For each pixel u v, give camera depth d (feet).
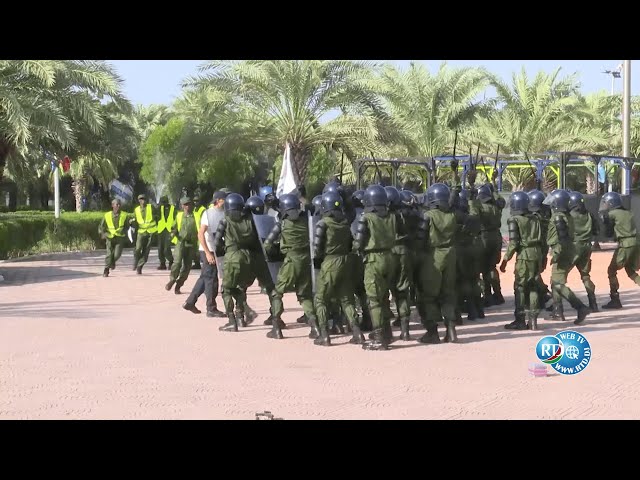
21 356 32.48
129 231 73.82
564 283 41.09
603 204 46.73
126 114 83.97
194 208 56.18
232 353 33.09
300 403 24.58
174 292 57.06
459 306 42.34
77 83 77.97
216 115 106.42
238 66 102.32
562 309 41.78
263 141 107.96
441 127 125.08
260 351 33.55
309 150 108.17
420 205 38.55
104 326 40.60
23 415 23.30
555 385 26.91
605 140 124.26
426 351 33.37
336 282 34.71
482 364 30.50
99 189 214.28
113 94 79.87
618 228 45.85
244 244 38.52
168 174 175.94
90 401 24.98
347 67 103.30
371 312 33.91
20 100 71.87
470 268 41.70
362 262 35.99
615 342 35.09
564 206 41.14
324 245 34.58
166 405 24.41
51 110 73.10
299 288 36.60
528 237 38.37
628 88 104.27
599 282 60.80
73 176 182.29
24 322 42.14
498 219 46.96
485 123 127.65
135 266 73.77
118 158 98.99
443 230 35.09
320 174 141.49
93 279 68.03
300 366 30.32
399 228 34.65
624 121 104.73
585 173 160.76
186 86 103.09
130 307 48.52
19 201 232.94
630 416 22.98
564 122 129.08
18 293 57.16
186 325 40.93
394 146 114.62
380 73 105.91
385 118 106.63
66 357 32.27
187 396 25.57
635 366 29.99
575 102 127.54
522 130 127.85
